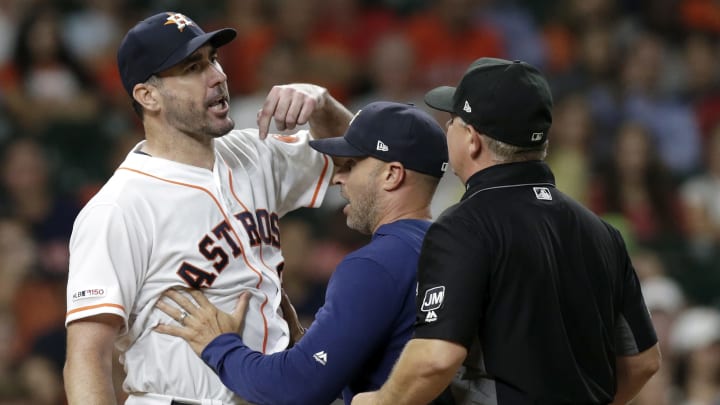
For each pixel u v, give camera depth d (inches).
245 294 511.2
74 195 1209.4
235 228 515.5
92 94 1331.2
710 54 1465.3
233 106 1295.5
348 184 528.4
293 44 1365.7
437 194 1172.5
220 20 1416.1
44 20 1328.7
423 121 518.9
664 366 1037.8
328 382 487.2
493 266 458.3
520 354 456.4
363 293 490.0
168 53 501.7
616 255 498.6
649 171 1222.9
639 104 1347.2
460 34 1402.6
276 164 561.0
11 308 1099.9
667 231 1212.5
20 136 1257.4
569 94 1316.4
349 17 1423.5
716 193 1280.8
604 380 477.7
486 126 474.0
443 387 455.5
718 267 1161.4
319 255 1108.5
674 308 1093.1
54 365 1061.8
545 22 1465.3
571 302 468.4
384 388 471.8
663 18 1478.8
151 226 498.0
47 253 1154.0
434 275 458.6
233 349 493.4
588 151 1245.1
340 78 1341.0
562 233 473.7
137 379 504.7
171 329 499.8
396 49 1330.0
